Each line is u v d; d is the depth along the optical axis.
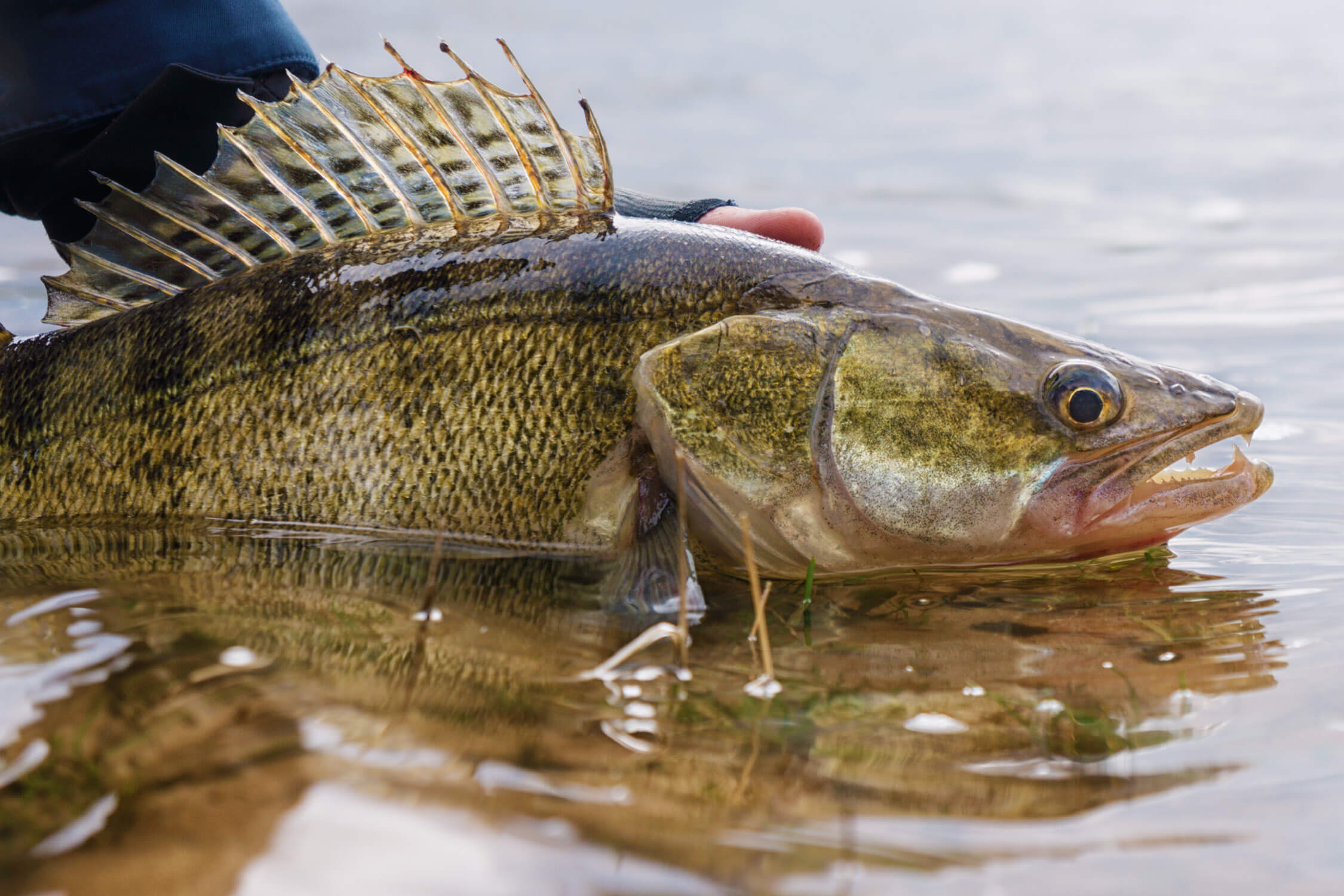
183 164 0.80
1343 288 1.05
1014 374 0.66
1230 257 1.20
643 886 0.50
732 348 0.66
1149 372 0.66
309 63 0.83
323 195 0.71
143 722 0.55
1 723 0.55
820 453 0.66
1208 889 0.51
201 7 0.80
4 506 0.70
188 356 0.69
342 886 0.49
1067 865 0.51
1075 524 0.66
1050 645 0.61
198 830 0.51
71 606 0.62
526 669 0.59
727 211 0.79
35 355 0.71
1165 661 0.59
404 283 0.68
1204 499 0.66
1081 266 1.18
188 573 0.65
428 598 0.62
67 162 0.80
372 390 0.68
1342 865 0.51
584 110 0.68
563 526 0.67
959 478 0.66
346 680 0.58
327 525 0.68
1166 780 0.54
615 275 0.67
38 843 0.51
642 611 0.63
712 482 0.66
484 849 0.51
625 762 0.54
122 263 0.72
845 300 0.67
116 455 0.69
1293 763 0.54
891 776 0.54
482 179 0.70
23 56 0.79
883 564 0.67
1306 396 0.84
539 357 0.67
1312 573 0.65
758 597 0.60
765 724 0.56
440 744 0.54
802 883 0.50
